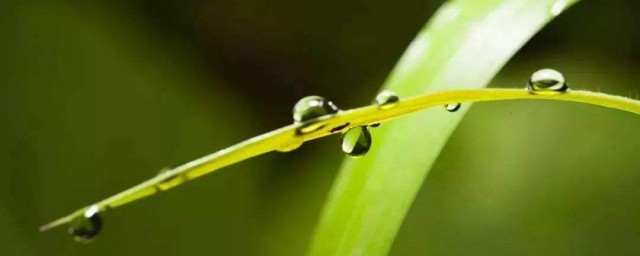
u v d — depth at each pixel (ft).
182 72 0.91
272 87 0.91
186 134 0.88
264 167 0.84
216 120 0.89
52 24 0.89
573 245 0.77
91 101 0.88
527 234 0.77
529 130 0.80
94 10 0.90
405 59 0.60
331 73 0.91
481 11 0.60
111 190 0.86
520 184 0.78
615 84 0.80
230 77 0.91
